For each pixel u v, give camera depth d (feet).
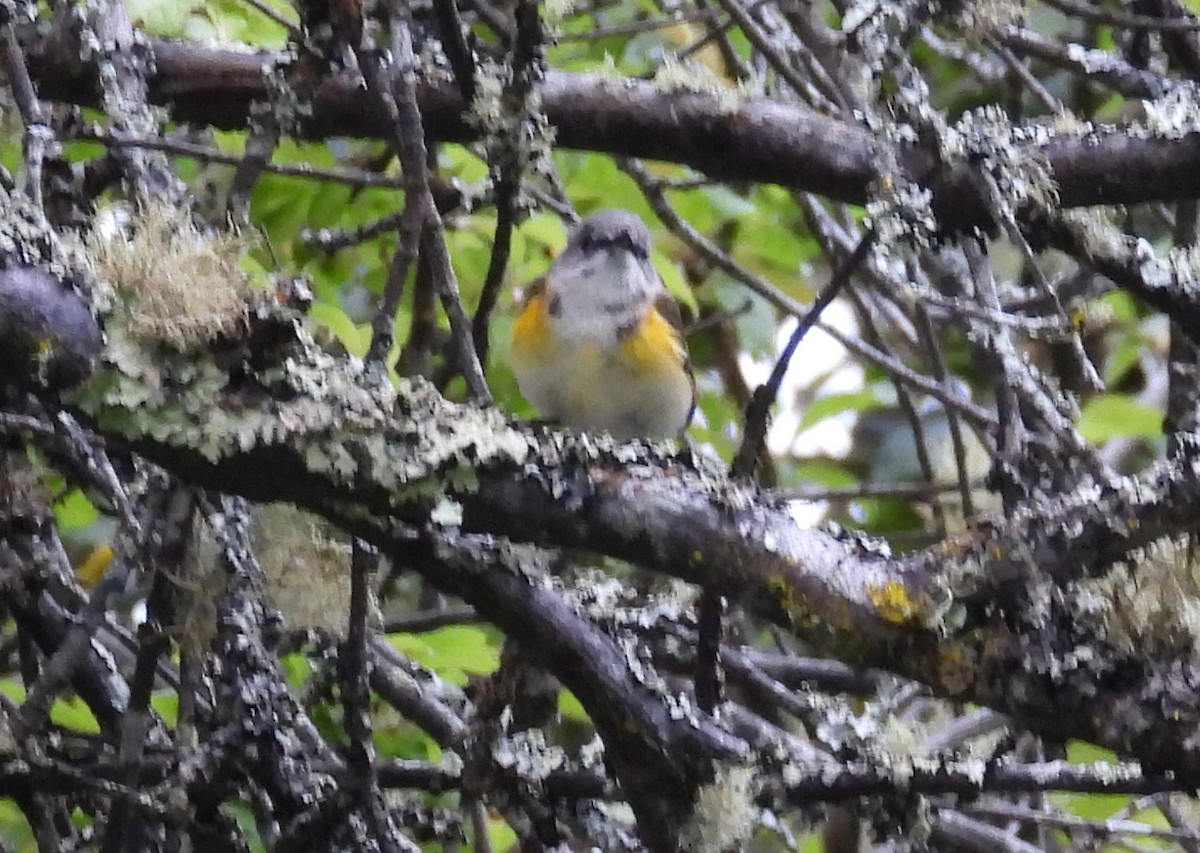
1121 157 19.12
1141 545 12.51
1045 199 19.27
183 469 12.51
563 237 28.17
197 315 12.23
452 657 23.81
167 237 13.50
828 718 20.08
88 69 20.47
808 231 32.96
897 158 19.13
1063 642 12.72
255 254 24.75
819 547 12.78
